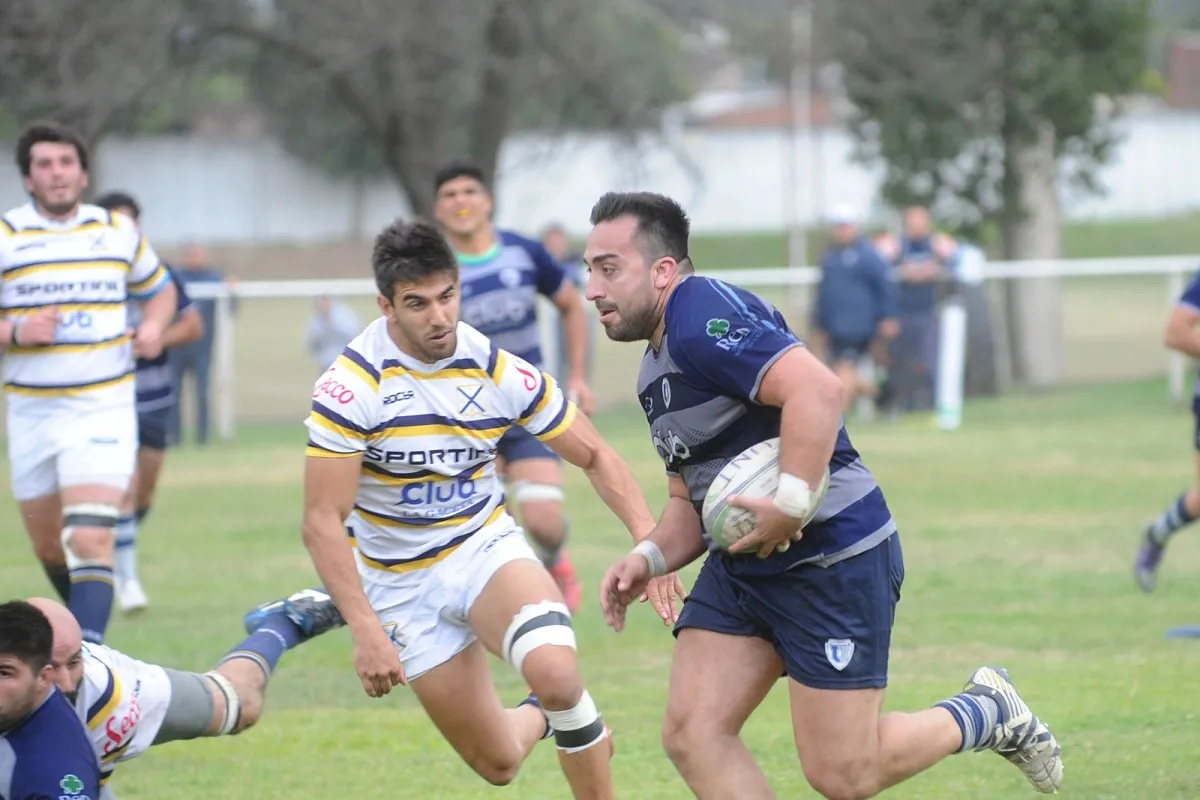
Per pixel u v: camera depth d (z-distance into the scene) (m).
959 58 76.50
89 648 15.58
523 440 28.20
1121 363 72.94
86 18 67.50
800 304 69.25
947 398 59.69
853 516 15.30
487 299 28.77
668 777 20.08
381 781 20.25
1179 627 27.81
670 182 154.00
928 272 63.47
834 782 15.41
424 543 17.06
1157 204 178.50
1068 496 42.81
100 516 24.38
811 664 15.26
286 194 161.75
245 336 73.19
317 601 18.00
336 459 16.30
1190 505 29.36
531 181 153.00
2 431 63.94
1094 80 76.94
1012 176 78.62
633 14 78.75
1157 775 19.44
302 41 72.75
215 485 48.69
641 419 64.38
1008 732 16.64
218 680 16.55
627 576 16.02
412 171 77.88
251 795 19.67
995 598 30.48
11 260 24.75
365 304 80.81
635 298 15.35
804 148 162.62
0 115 86.62
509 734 17.81
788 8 78.19
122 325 25.34
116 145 157.12
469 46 74.06
